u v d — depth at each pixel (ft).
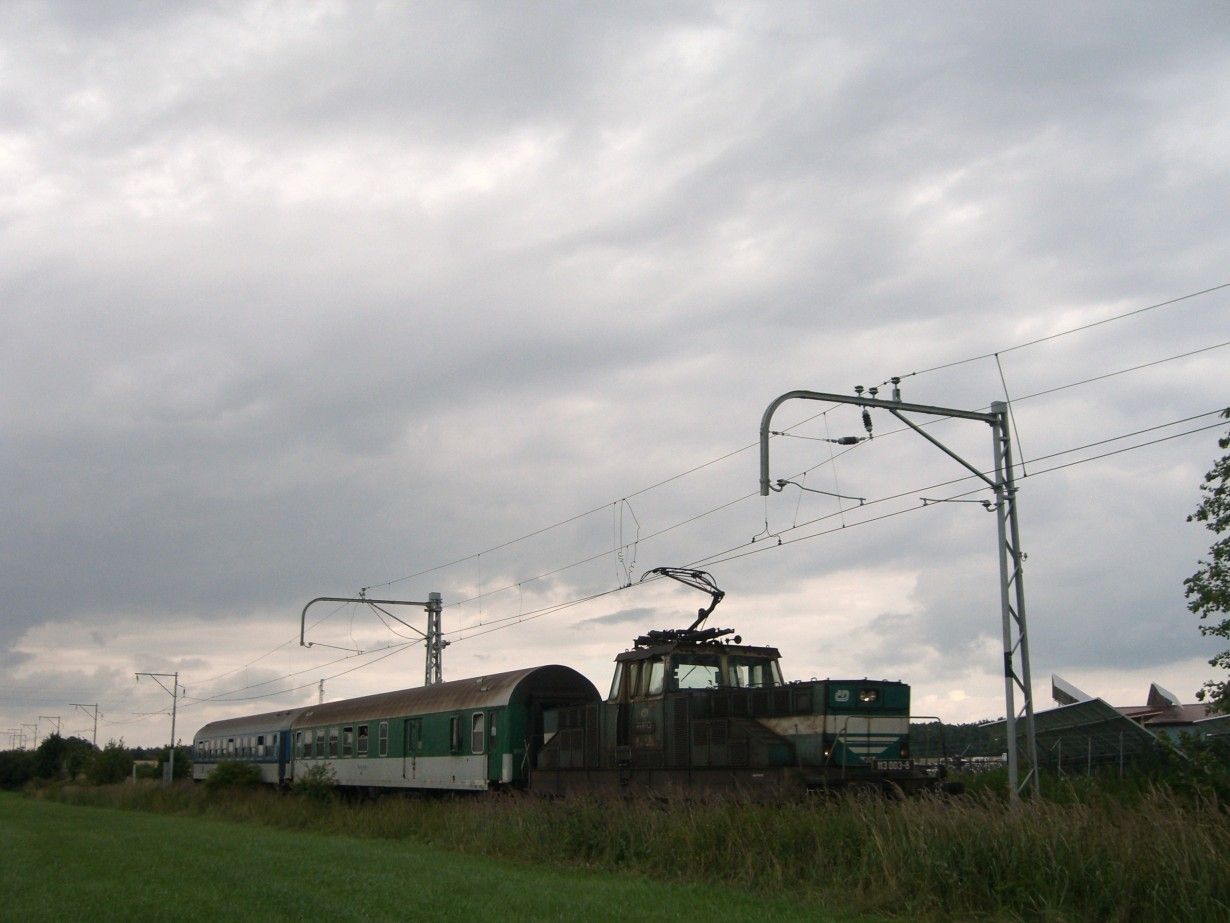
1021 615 63.67
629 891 48.42
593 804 66.69
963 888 42.60
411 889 49.24
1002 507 64.39
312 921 40.86
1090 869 40.63
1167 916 37.86
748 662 73.51
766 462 60.85
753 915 41.42
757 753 61.87
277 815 116.26
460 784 99.55
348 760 124.77
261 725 156.35
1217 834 40.19
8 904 47.34
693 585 76.07
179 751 260.01
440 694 107.65
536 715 94.38
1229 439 63.46
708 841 55.31
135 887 52.70
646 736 72.13
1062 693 113.80
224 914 43.06
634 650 76.02
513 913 41.73
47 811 157.38
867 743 60.64
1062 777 72.38
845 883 46.83
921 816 47.14
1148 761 76.54
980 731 96.48
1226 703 62.44
